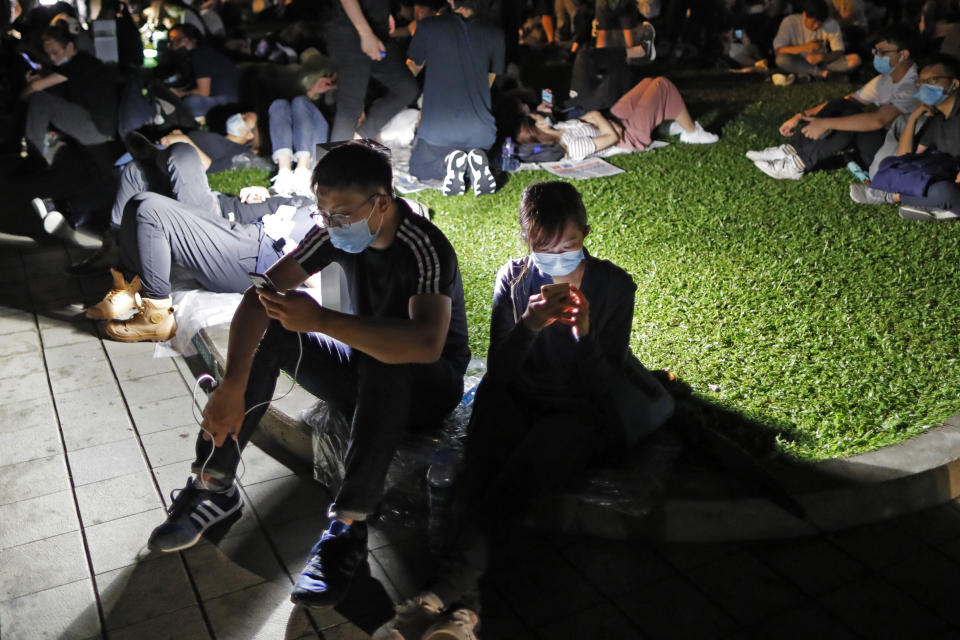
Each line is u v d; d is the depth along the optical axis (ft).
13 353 15.70
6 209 23.25
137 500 11.75
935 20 35.17
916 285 17.26
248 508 11.59
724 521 10.53
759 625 9.49
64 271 19.45
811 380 13.56
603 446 10.71
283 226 16.42
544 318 9.48
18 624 9.64
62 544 10.91
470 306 16.53
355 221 9.33
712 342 14.84
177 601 10.00
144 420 13.62
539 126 26.05
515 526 9.61
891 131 23.40
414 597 9.55
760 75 39.63
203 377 12.67
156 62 31.63
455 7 23.70
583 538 10.87
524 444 9.82
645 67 42.52
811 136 24.16
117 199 18.48
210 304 15.81
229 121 26.14
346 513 9.62
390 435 9.72
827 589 9.95
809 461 11.35
